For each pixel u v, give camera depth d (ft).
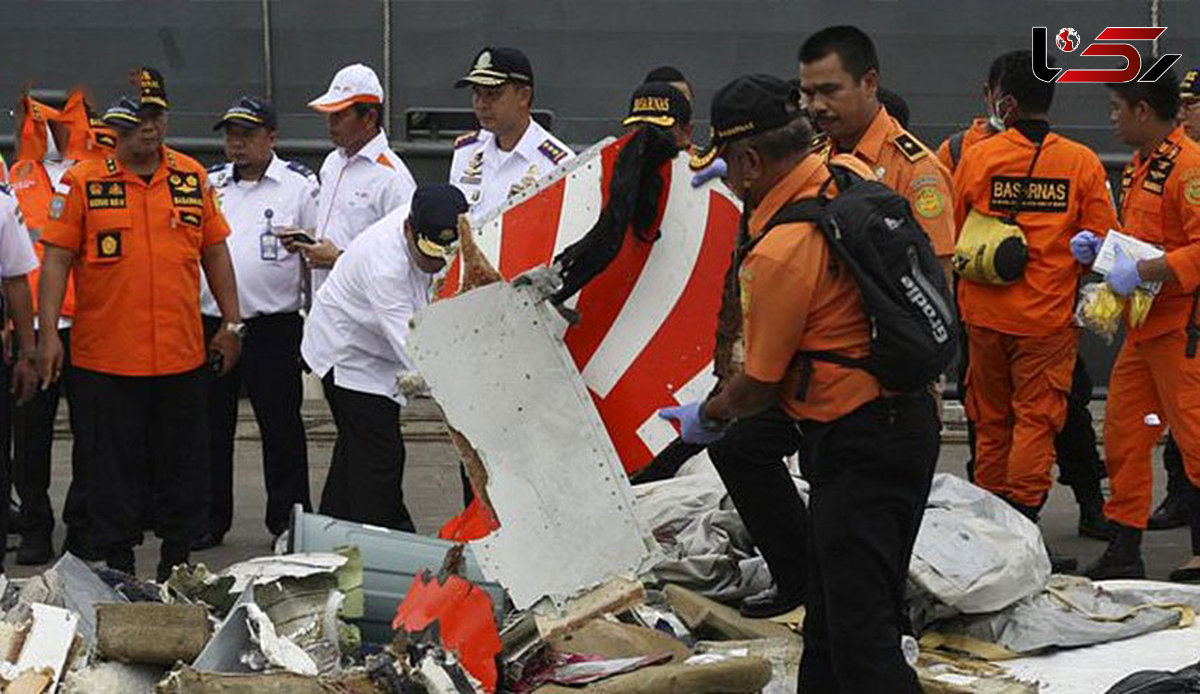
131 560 27.04
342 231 30.91
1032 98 27.50
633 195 18.39
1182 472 31.50
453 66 39.45
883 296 16.90
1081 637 22.49
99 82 39.50
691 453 25.07
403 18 39.34
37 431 29.58
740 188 17.53
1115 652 22.36
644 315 18.85
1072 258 27.40
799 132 17.26
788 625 22.30
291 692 17.83
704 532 23.75
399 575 21.22
